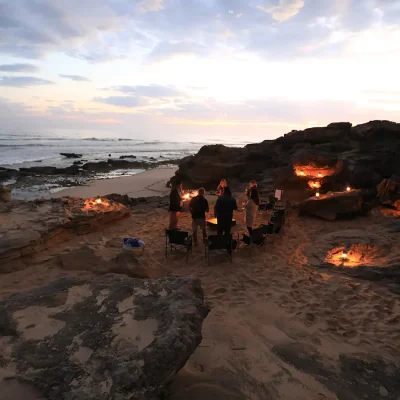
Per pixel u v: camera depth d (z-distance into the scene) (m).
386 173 15.48
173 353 2.65
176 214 9.16
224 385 3.21
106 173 33.00
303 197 15.16
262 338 4.36
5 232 7.23
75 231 8.69
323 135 20.73
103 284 3.79
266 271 6.89
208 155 22.12
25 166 35.47
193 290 3.69
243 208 12.83
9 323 3.06
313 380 3.51
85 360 2.62
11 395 2.31
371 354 4.08
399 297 5.71
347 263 7.32
